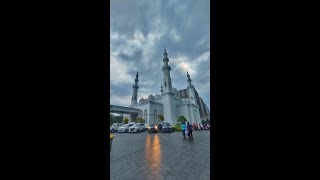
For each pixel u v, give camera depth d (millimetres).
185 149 7918
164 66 45188
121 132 24016
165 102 42438
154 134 19734
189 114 45312
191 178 3965
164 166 4910
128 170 4551
